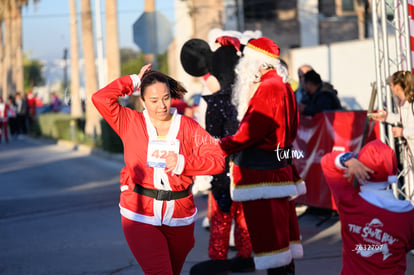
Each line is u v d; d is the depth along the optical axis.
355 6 26.08
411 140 5.87
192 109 10.23
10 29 48.66
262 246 4.85
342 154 3.67
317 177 7.56
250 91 5.03
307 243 6.69
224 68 5.73
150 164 3.85
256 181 4.79
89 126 22.47
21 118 29.53
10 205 9.89
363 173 3.47
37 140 25.61
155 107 3.82
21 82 48.94
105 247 6.88
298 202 7.98
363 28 25.73
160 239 3.85
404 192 6.61
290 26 26.19
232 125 5.57
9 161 17.00
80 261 6.33
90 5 25.28
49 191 11.27
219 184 5.47
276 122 4.77
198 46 5.98
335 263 5.88
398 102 6.00
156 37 12.55
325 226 7.41
